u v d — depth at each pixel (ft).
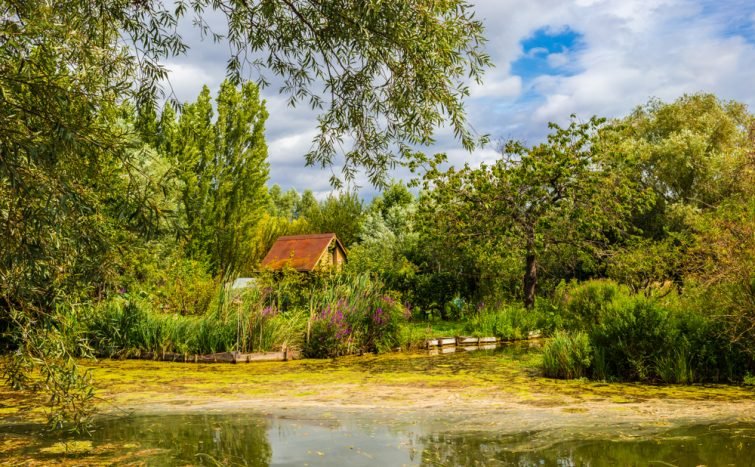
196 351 35.91
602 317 29.91
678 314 28.35
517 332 46.91
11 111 10.15
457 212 57.77
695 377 25.95
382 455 13.51
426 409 19.13
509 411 18.71
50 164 10.12
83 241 11.32
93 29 13.97
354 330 39.40
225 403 20.51
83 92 11.07
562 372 27.09
